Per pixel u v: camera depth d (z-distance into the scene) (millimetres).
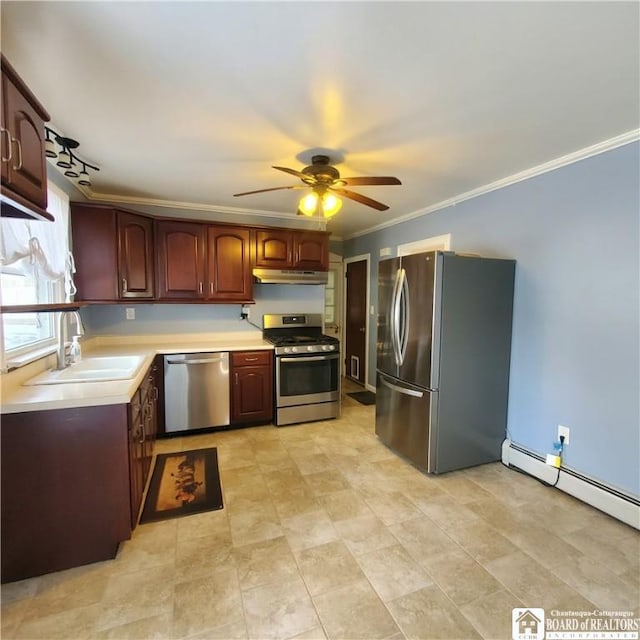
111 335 3660
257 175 2902
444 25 1277
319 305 4516
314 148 2348
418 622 1512
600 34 1314
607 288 2271
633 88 1667
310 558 1871
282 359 3672
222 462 2928
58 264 2520
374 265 4891
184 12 1225
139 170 2793
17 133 1328
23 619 1507
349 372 5707
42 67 1530
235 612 1550
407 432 2924
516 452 2848
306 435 3506
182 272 3580
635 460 2164
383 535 2057
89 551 1822
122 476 1849
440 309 2643
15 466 1704
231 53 1443
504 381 2924
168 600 1605
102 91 1721
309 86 1671
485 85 1650
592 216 2336
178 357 3355
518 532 2092
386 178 2256
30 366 2162
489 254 3096
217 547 1948
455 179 2930
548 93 1711
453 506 2346
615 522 2191
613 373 2254
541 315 2674
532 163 2580
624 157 2160
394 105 1826
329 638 1440
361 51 1426
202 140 2246
